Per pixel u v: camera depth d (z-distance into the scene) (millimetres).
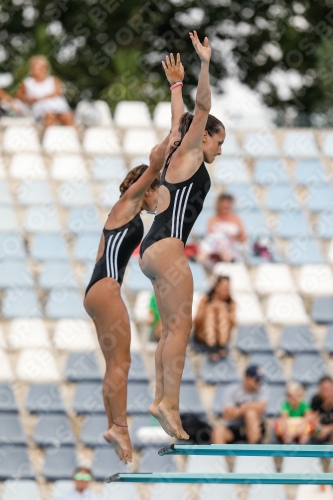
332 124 55062
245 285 45031
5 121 53750
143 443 37469
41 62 53875
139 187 22547
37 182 51531
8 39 62969
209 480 20125
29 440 39250
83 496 33844
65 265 47125
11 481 37375
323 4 63844
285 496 35594
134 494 36250
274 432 36250
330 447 19578
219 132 21250
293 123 55031
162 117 56000
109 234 22781
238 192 51312
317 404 35781
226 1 64625
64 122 54125
